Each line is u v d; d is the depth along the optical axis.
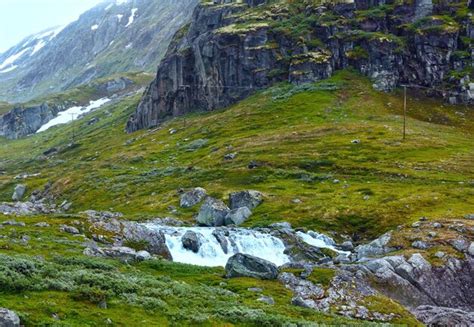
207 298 40.09
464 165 121.25
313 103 196.38
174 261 61.31
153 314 31.75
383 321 46.66
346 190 108.56
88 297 31.52
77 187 166.50
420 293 57.47
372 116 179.00
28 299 29.05
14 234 55.41
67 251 51.19
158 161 181.88
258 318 34.94
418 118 181.50
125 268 48.38
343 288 52.84
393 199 96.94
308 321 37.19
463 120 179.12
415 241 68.12
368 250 70.25
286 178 125.69
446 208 86.75
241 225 92.69
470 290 59.94
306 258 71.75
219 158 158.50
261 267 54.91
